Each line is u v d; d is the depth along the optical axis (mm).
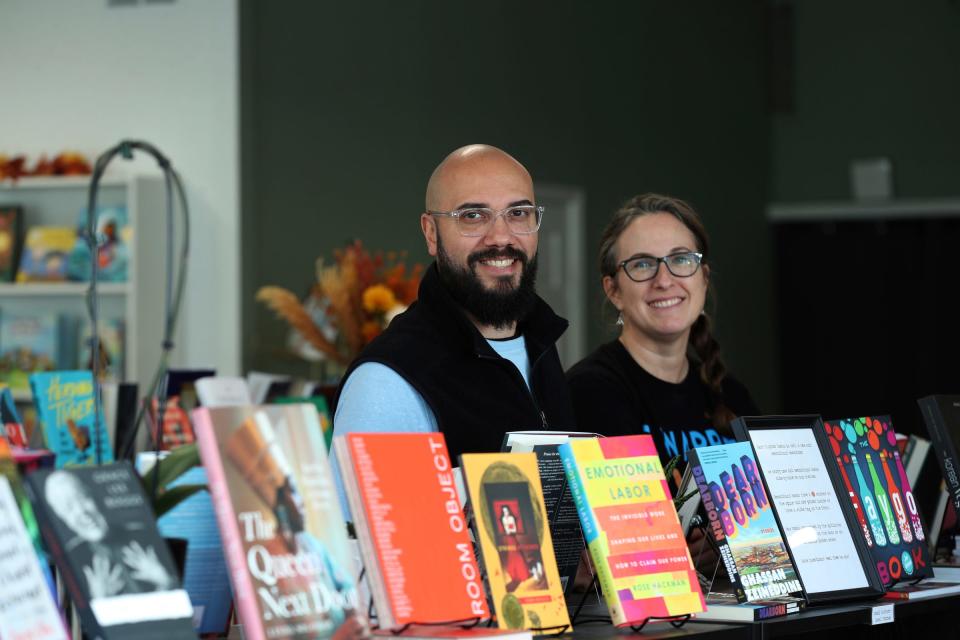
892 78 10938
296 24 6910
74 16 6828
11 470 1694
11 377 6418
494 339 2811
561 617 2057
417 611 1863
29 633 1602
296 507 1813
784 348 11289
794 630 2291
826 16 11188
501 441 2674
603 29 9328
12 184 6457
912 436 3250
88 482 1699
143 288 6336
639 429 3162
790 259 11297
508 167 2762
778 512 2451
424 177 7723
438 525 1946
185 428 3783
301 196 6898
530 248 2768
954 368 10719
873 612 2463
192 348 6543
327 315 5844
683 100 10227
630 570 2111
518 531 2053
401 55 7578
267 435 1817
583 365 3232
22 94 6895
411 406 2584
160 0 6707
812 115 11227
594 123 9211
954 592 2688
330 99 7102
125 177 6348
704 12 10531
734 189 10820
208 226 6555
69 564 1633
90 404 3004
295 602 1757
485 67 8219
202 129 6590
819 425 2637
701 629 2174
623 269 3232
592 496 2123
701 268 3303
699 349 3371
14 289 6410
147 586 1688
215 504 1756
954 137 10680
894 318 10914
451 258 2727
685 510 2426
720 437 3301
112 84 6758
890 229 10953
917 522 2805
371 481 1897
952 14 10688
